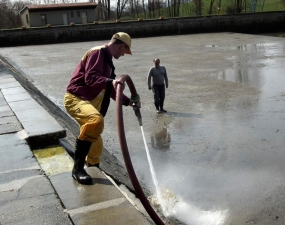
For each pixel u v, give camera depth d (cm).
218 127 938
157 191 609
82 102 404
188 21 4038
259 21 4147
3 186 429
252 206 549
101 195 391
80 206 371
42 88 1578
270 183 621
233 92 1295
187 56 2300
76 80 412
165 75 1088
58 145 586
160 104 1093
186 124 978
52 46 3466
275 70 1662
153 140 876
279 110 1051
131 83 397
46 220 349
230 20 4094
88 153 461
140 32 3981
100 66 389
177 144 841
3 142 583
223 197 581
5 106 847
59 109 1216
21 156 524
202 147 812
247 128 916
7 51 3189
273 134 861
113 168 647
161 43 3212
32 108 805
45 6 5347
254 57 2094
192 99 1230
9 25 6234
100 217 349
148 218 434
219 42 3019
